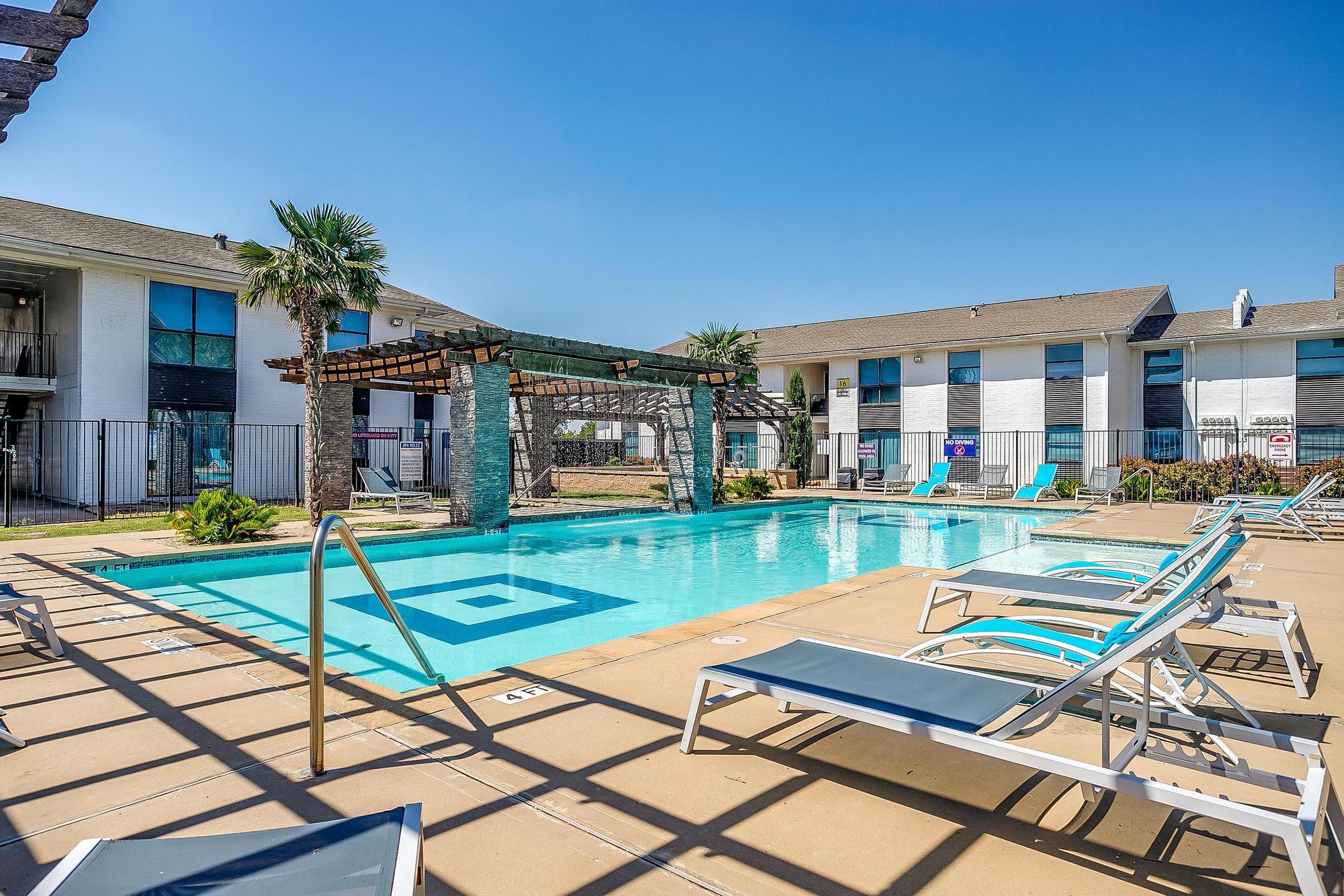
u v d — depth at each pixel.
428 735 3.35
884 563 10.74
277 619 6.90
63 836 2.46
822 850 2.40
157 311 17.92
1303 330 20.56
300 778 2.90
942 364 25.72
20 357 19.06
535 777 2.91
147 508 16.70
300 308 12.73
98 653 4.74
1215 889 2.18
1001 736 2.58
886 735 3.39
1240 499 12.39
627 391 20.45
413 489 19.02
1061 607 6.32
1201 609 2.44
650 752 3.18
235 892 1.49
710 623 5.61
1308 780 2.19
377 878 1.53
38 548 9.95
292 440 20.16
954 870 2.29
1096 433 22.78
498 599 8.07
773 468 29.31
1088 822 2.60
